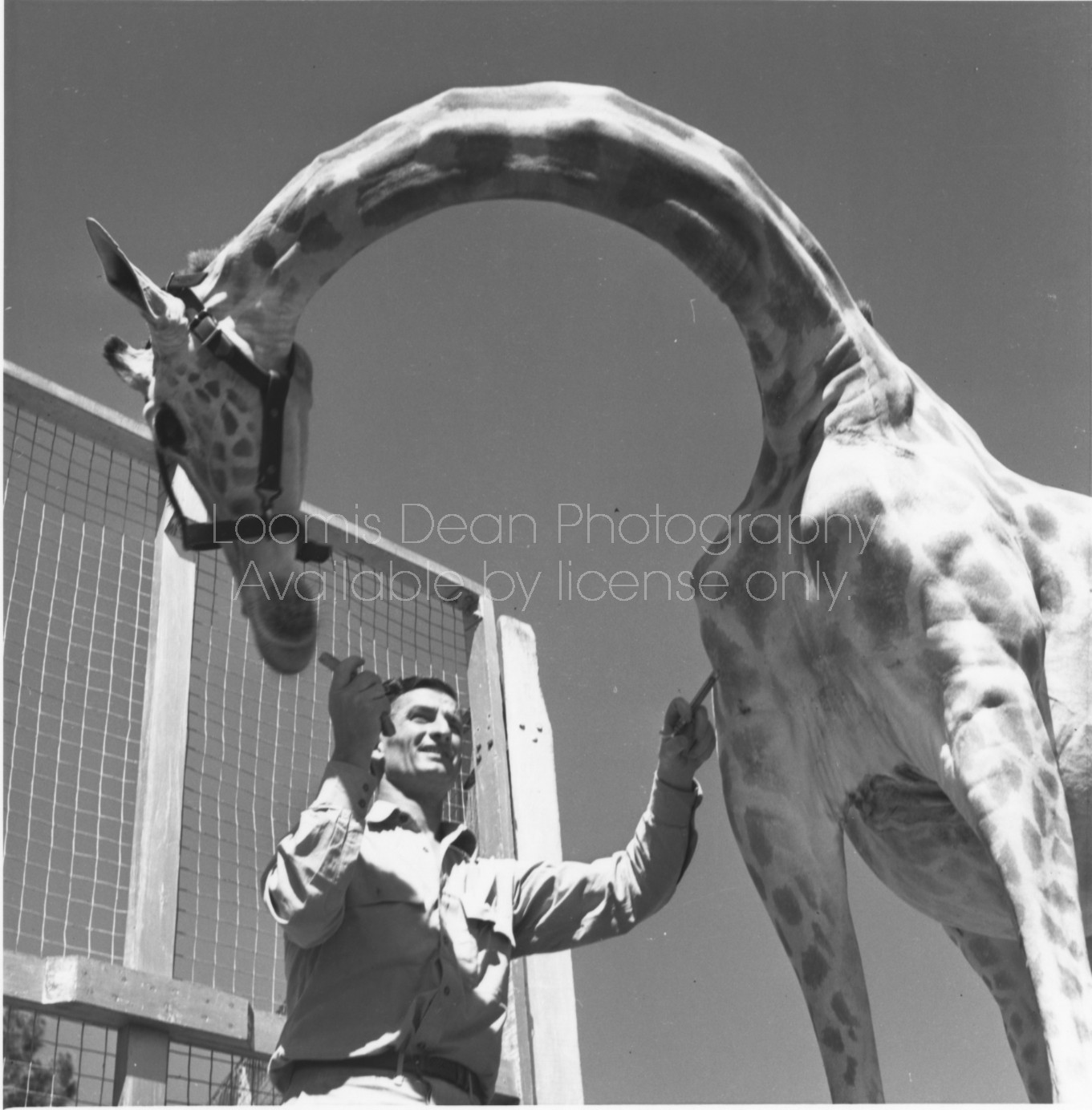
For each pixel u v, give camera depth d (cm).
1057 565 285
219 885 357
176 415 278
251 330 279
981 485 278
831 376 282
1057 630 281
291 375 283
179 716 357
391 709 319
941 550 260
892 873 286
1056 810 245
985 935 321
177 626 365
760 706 285
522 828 418
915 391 290
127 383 290
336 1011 278
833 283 288
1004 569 262
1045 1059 316
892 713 263
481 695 427
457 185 283
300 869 275
